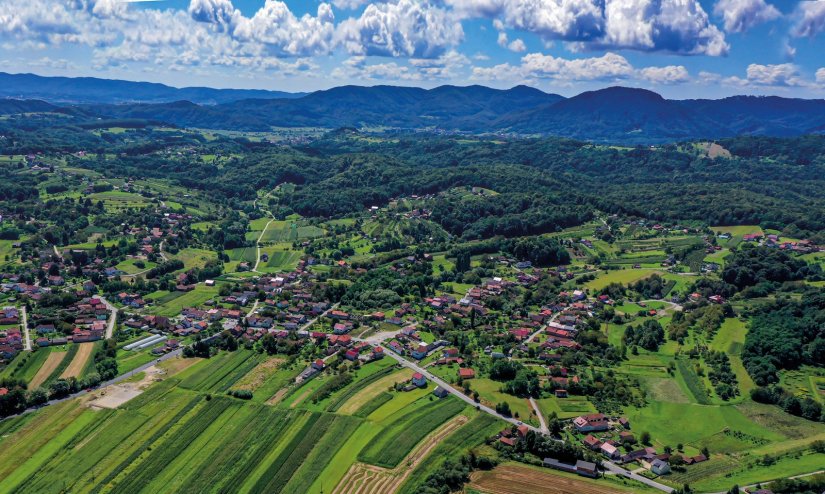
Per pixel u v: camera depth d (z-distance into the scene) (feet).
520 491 606.14
